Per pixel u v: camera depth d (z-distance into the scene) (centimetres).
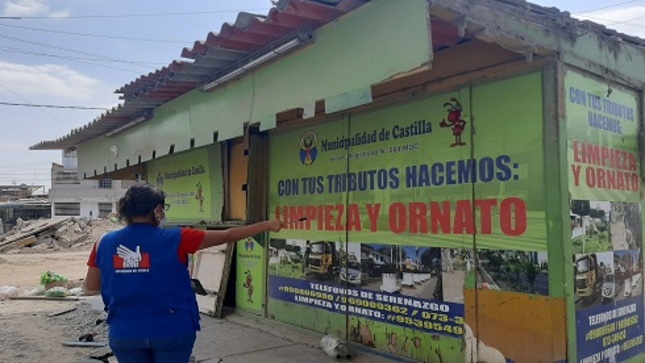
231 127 517
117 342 287
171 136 660
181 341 289
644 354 481
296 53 421
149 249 290
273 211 707
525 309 419
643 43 493
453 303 476
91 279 306
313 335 632
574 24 406
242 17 395
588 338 414
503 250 436
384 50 333
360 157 575
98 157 943
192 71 520
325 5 355
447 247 481
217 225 818
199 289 402
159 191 309
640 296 482
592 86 438
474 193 459
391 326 536
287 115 664
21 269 1862
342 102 368
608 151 451
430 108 498
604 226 439
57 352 601
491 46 436
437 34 401
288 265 679
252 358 558
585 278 414
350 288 584
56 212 4806
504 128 436
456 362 472
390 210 538
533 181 415
